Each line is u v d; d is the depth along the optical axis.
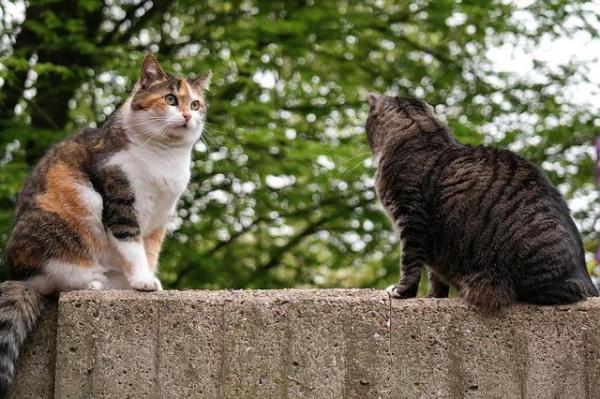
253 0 8.78
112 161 3.95
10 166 7.43
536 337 3.67
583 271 3.85
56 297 3.95
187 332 3.66
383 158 4.35
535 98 9.34
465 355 3.68
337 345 3.66
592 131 9.02
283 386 3.66
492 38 9.28
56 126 8.45
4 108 8.48
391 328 3.68
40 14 8.10
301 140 8.27
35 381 3.72
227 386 3.65
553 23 8.96
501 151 4.05
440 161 4.09
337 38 8.54
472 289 3.71
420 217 4.00
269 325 3.67
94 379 3.63
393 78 9.52
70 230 3.90
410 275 3.96
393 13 9.49
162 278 9.03
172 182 4.07
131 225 3.96
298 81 9.04
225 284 9.27
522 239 3.69
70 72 7.54
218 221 9.25
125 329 3.65
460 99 9.40
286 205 9.23
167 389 3.64
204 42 8.47
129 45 8.28
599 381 3.66
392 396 3.66
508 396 3.66
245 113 8.26
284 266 9.98
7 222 7.16
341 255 9.78
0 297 3.70
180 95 4.14
